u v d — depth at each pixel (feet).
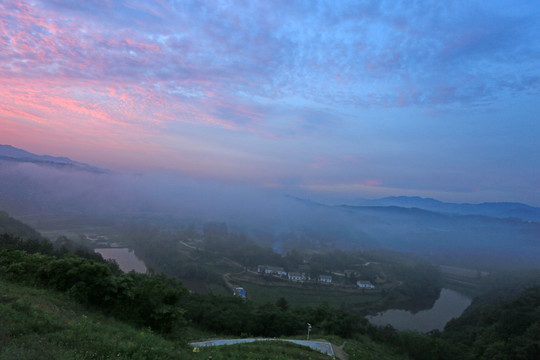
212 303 157.38
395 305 307.99
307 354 72.43
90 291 68.23
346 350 111.14
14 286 62.03
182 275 307.37
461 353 168.66
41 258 75.77
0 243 153.89
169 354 41.81
